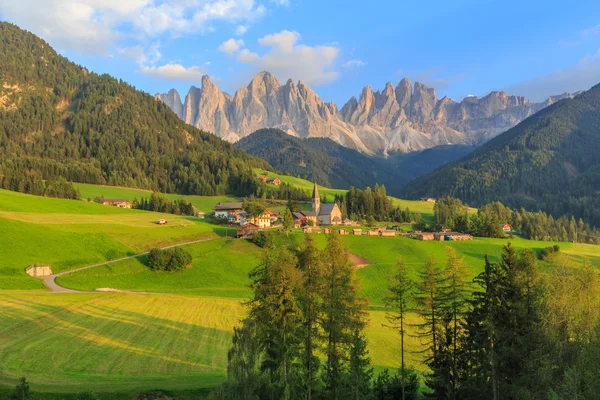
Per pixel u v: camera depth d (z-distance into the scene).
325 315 50.09
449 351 52.56
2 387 41.69
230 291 115.25
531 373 44.56
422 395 56.28
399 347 75.31
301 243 161.25
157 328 71.31
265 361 43.88
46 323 68.31
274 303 45.38
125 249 135.62
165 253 126.56
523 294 49.09
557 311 46.66
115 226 155.75
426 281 54.19
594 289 49.19
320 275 50.84
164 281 118.94
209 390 46.44
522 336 46.41
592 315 46.44
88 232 140.00
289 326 44.97
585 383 40.78
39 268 108.19
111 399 42.06
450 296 52.41
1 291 89.75
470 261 159.50
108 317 75.00
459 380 51.94
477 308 50.22
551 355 44.06
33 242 121.00
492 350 46.41
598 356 41.38
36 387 43.56
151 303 88.56
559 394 39.88
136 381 48.88
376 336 79.94
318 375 50.31
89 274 113.25
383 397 54.16
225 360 59.78
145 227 163.62
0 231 120.50
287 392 40.81
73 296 89.19
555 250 170.38
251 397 38.62
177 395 44.78
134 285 112.56
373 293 121.25
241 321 45.62
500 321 47.88
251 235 168.62
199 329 73.12
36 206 183.25
